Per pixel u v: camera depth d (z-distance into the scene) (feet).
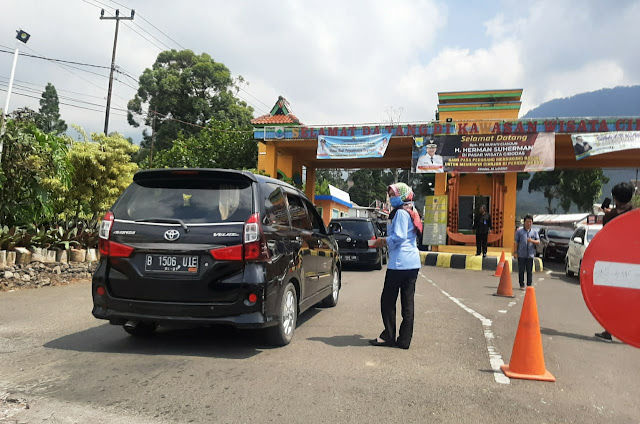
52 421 10.23
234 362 14.85
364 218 49.06
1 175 28.89
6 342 16.48
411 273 17.38
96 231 35.76
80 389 12.14
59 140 34.55
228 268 15.05
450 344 18.25
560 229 76.23
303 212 21.07
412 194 18.04
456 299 30.30
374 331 20.15
